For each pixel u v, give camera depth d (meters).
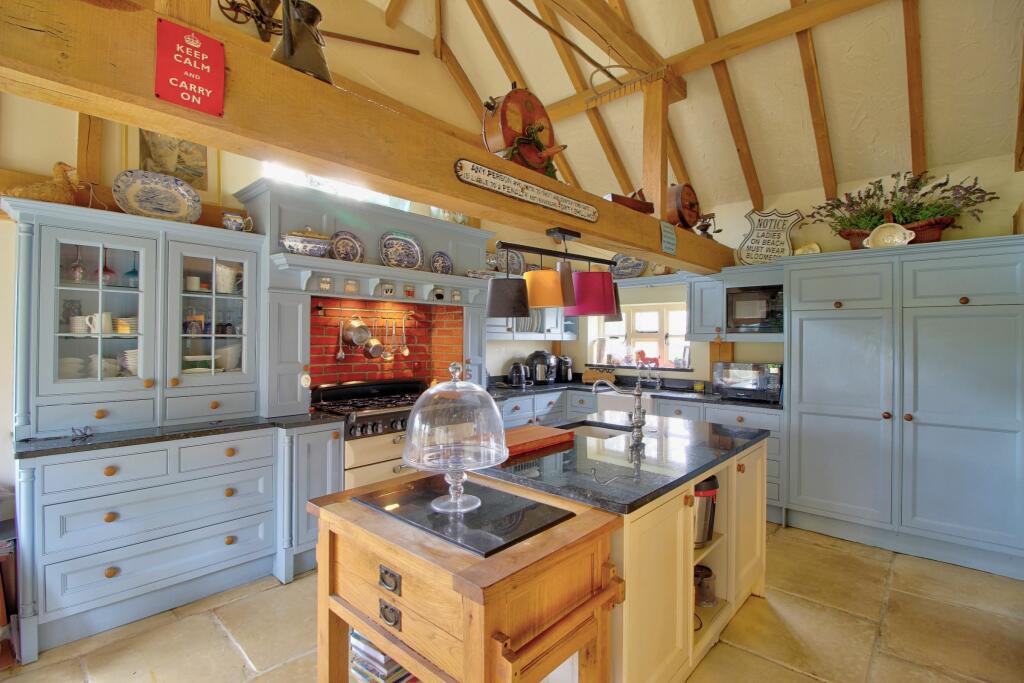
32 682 1.95
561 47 4.10
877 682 2.03
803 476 3.61
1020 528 2.85
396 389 3.81
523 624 1.24
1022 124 3.19
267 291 2.82
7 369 2.48
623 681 1.58
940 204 3.29
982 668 2.11
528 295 1.96
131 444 2.29
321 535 1.58
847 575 2.95
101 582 2.23
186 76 1.23
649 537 1.69
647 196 3.43
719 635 2.31
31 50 1.03
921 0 3.03
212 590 2.61
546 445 2.32
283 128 1.41
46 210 2.20
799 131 3.92
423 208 4.12
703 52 3.56
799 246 4.21
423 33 4.39
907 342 3.19
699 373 4.89
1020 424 2.85
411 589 1.30
